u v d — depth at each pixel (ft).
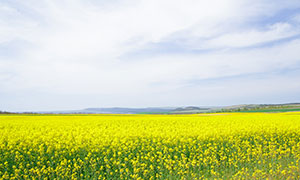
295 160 37.55
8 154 40.14
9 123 85.66
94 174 32.71
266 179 29.78
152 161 36.78
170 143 45.93
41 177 32.65
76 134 57.11
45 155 40.70
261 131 58.95
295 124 71.82
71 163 36.17
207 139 49.80
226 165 36.81
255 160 38.78
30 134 55.57
